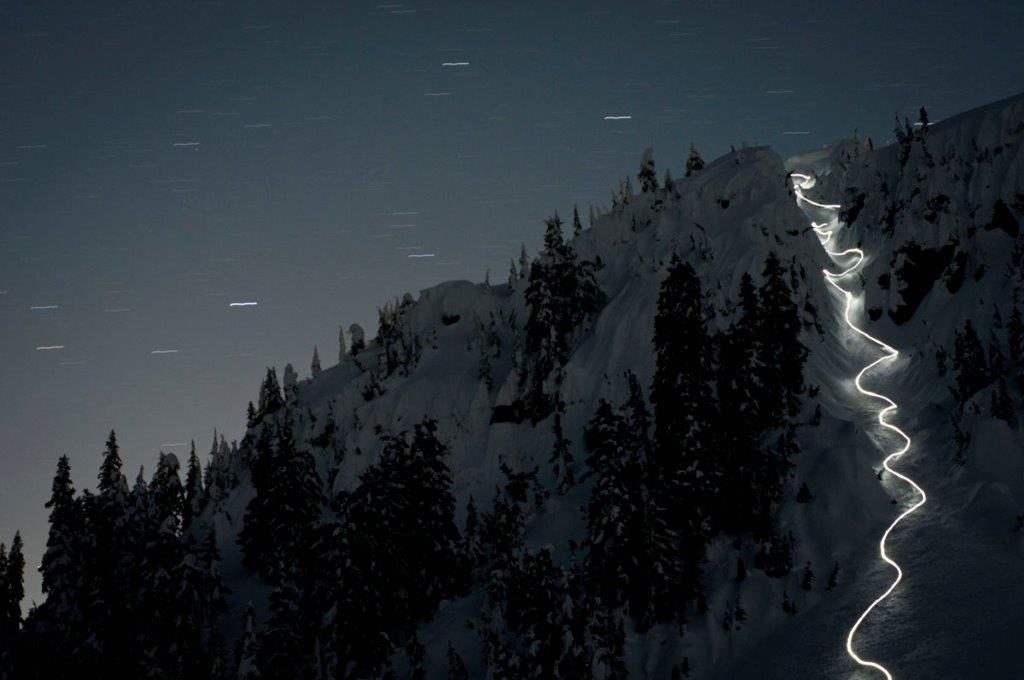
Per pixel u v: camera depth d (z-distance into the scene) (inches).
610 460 2431.1
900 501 2378.2
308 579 2647.6
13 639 3267.7
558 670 2137.1
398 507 2630.4
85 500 2989.7
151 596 2711.6
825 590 2167.8
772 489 2445.9
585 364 3511.3
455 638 2465.6
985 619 1876.2
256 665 2393.0
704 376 2647.6
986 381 2652.6
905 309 3459.6
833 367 3253.0
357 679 2405.3
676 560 2321.6
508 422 3508.9
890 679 1807.3
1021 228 3275.1
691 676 2087.8
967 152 3782.0
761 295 2955.2
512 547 2618.1
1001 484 2260.1
